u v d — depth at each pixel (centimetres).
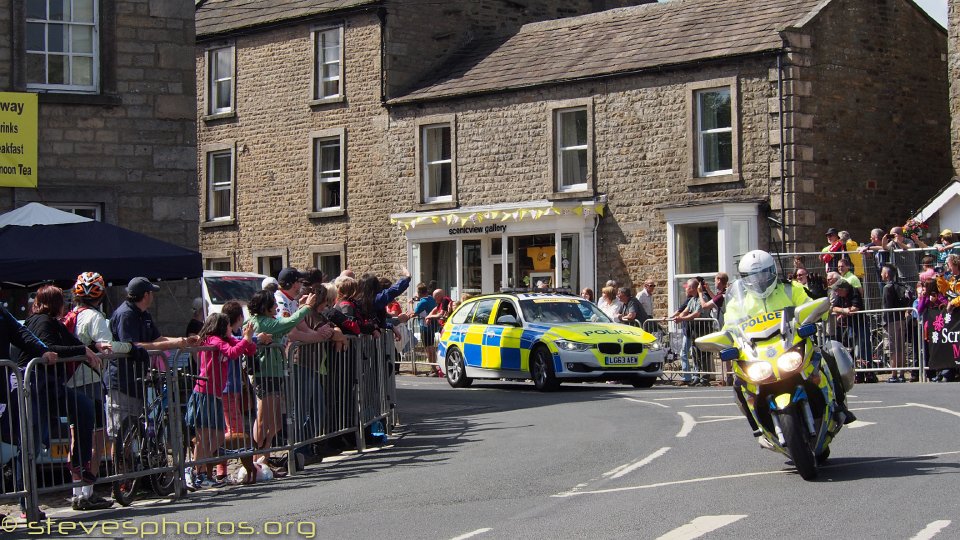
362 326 1515
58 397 1042
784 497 955
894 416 1443
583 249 3027
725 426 1432
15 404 1025
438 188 3369
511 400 1934
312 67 3591
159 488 1142
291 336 1325
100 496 1128
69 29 1923
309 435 1320
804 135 2770
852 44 2889
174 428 1145
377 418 1494
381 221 3447
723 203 2777
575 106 3075
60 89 1917
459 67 3428
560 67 3152
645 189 2956
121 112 1933
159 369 1141
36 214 1517
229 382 1202
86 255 1465
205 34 3803
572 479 1102
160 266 1502
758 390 1037
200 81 3862
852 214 2866
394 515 959
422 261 3375
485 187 3241
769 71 2777
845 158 2856
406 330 3030
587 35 3266
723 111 2858
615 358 2091
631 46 3084
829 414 1042
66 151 1895
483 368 2270
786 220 2748
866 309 2225
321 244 3575
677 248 2889
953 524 822
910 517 853
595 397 1909
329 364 1371
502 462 1231
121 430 1098
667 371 2303
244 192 3753
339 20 3531
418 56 3488
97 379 1078
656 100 2941
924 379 2058
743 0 3053
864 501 921
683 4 3159
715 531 830
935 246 2206
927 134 3064
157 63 1961
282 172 3666
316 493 1105
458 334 2355
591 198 3044
